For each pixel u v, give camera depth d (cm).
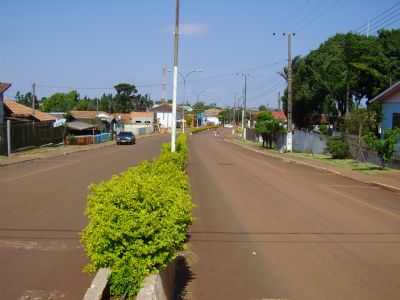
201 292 673
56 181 1906
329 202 1549
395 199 1678
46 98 12219
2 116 3866
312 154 4366
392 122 3112
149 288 501
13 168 2505
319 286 713
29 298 631
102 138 6116
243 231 1071
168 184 710
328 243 979
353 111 3438
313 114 5784
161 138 7669
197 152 4366
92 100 13125
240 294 670
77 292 654
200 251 891
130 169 836
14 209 1256
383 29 4862
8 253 839
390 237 1045
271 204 1470
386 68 4584
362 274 775
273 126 5675
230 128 16125
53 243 909
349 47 4844
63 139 5047
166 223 542
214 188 1827
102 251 535
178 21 2436
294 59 5628
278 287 704
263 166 3045
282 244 961
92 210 552
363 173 2558
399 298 671
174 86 2442
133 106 14388
